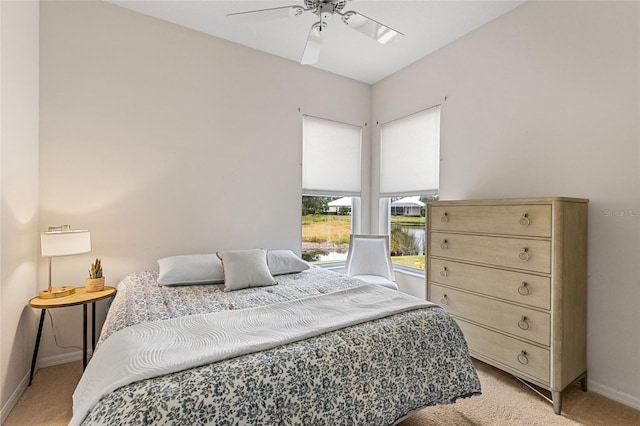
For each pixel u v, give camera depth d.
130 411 0.89
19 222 1.88
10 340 1.77
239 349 1.17
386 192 3.70
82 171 2.35
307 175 3.44
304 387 1.15
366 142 3.90
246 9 2.49
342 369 1.26
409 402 1.40
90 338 2.39
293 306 1.70
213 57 2.86
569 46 2.09
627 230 1.85
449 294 2.38
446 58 2.96
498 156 2.53
